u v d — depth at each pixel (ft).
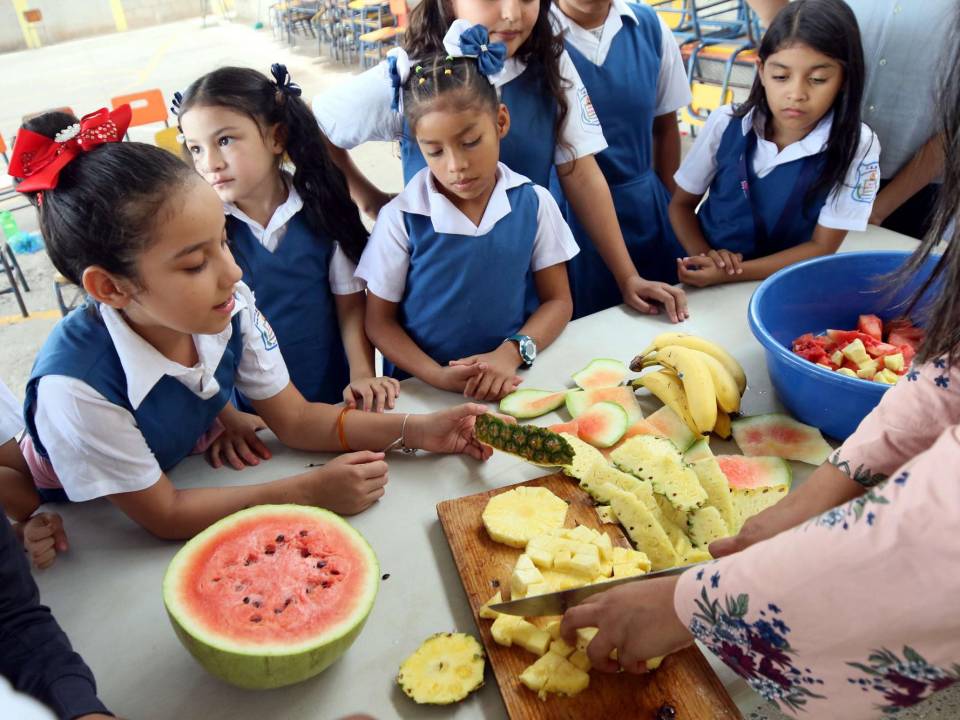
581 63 5.74
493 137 4.27
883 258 4.19
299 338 5.08
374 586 2.78
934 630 1.61
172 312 2.99
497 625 2.71
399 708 2.58
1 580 2.41
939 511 1.57
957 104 1.89
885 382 3.69
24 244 13.10
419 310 4.78
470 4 4.72
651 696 2.48
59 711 2.21
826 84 4.65
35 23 29.66
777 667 1.94
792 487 3.45
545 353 4.65
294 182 4.85
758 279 5.17
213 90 4.33
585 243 6.34
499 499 3.29
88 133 2.83
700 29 13.69
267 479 3.78
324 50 23.85
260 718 2.58
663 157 7.23
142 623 2.98
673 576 2.25
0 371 10.00
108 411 3.15
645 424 3.78
